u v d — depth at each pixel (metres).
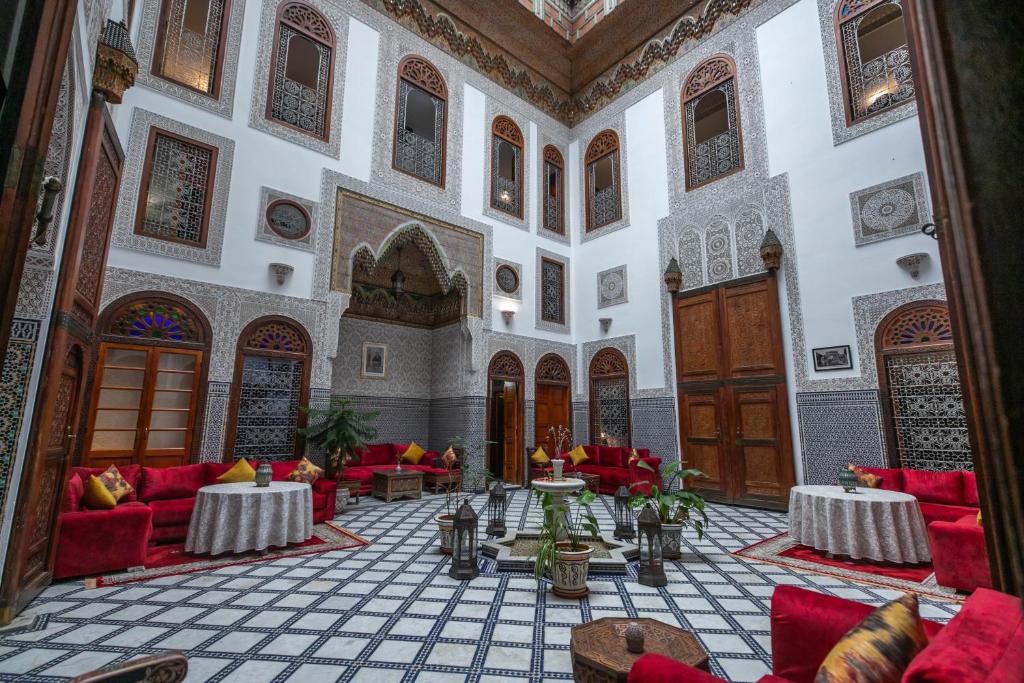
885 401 5.61
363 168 7.12
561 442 8.96
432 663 2.32
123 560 3.57
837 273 6.14
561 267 9.60
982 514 0.66
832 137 6.38
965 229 0.51
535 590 3.30
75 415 3.46
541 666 2.29
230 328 5.68
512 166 9.83
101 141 3.32
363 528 5.08
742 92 7.40
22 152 0.97
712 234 7.50
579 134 10.02
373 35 7.55
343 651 2.43
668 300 7.98
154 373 5.14
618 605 3.04
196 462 5.27
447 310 8.89
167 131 5.50
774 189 6.86
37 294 2.82
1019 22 0.49
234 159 5.95
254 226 6.00
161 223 5.42
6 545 2.69
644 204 8.56
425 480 7.54
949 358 5.25
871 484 4.92
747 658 2.36
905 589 3.33
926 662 0.88
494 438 9.19
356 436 6.07
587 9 9.98
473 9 8.70
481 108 8.81
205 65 6.05
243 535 4.01
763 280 6.80
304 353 6.22
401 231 7.43
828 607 1.58
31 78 0.99
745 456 6.74
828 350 6.11
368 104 7.32
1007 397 0.46
